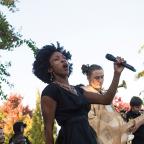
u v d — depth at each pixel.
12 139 10.33
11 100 31.55
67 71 4.79
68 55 4.96
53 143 4.59
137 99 8.62
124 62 4.51
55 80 4.76
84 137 4.46
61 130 4.55
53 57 4.80
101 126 6.91
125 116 8.71
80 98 4.61
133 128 7.23
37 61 4.87
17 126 10.35
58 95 4.58
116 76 4.54
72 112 4.55
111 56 4.54
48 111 4.56
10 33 13.57
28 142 10.55
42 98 4.61
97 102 4.70
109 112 7.02
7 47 13.52
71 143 4.44
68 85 4.73
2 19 13.42
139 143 8.20
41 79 4.88
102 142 6.82
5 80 13.60
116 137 6.95
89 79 7.10
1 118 19.70
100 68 7.11
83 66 7.21
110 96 4.64
